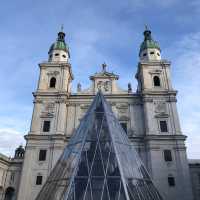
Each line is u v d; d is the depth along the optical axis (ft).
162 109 195.72
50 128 189.67
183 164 172.14
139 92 211.82
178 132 183.83
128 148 105.70
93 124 108.27
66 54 236.43
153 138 181.37
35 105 199.21
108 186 80.48
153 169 171.22
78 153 93.86
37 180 171.32
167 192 164.14
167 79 211.20
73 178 83.30
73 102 206.59
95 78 218.38
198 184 197.36
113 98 207.31
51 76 215.10
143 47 238.27
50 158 177.68
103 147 95.96
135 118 198.39
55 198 81.15
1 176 191.42
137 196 81.46
